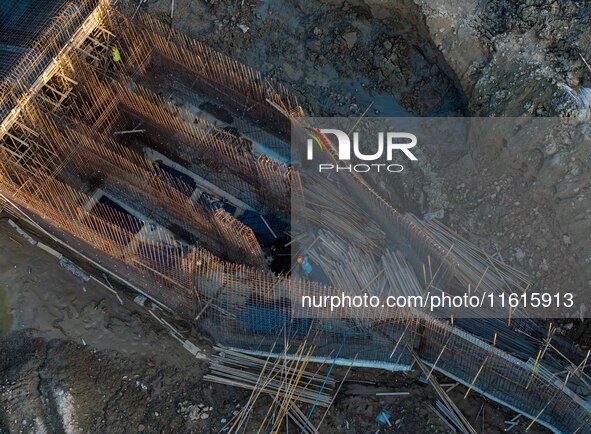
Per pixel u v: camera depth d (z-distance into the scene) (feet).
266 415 45.62
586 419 42.60
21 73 51.47
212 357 48.24
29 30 53.72
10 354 48.01
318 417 45.50
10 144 52.60
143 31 56.75
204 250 50.21
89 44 54.85
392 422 45.34
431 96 55.26
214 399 46.52
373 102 56.59
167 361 48.11
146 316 49.75
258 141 56.70
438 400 45.88
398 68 55.98
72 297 50.08
